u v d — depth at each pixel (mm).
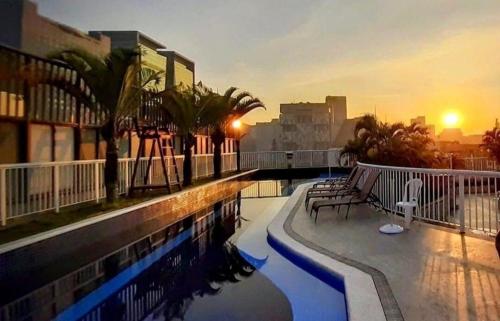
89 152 12852
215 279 6164
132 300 5348
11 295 5520
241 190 20781
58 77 10305
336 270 5105
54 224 7250
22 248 5781
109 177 9805
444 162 19562
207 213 12672
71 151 12109
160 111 16250
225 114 18359
